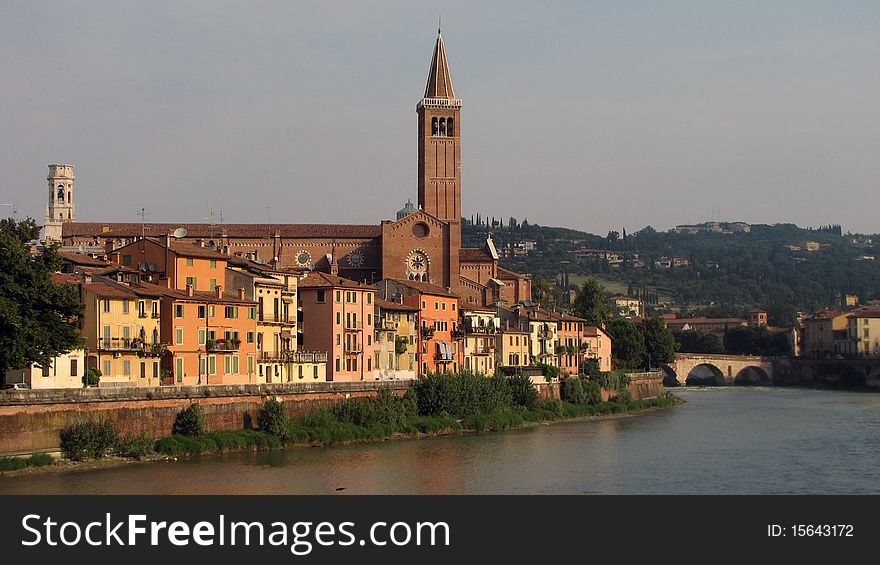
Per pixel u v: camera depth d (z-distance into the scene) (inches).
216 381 6929.1
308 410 6948.8
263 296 7470.5
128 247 7327.8
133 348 6412.4
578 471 6063.0
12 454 5295.3
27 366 5462.6
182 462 5851.4
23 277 5438.0
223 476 5546.3
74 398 5575.8
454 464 6215.6
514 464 6264.8
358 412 7160.4
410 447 6850.4
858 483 5777.6
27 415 5374.0
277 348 7568.9
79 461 5526.6
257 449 6363.2
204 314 6860.2
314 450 6535.4
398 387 7760.8
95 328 6210.6
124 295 6392.7
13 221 5649.6
